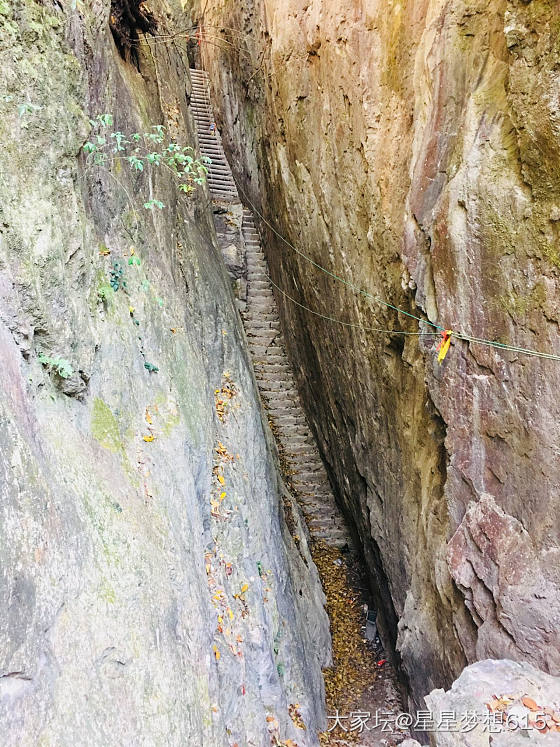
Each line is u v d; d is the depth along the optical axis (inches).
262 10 423.5
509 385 181.3
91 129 171.5
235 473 239.8
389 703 272.7
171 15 443.8
